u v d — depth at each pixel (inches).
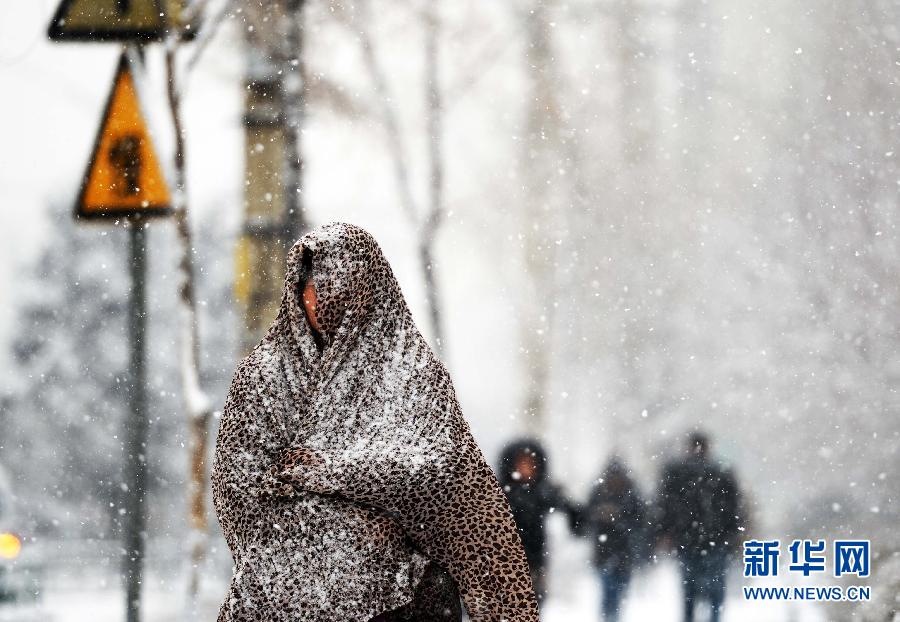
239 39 1622.8
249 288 1579.7
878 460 2165.4
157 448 3782.0
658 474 1390.3
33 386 4537.4
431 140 2657.5
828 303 2289.6
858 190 2333.9
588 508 1358.3
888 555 1316.4
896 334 2253.9
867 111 2393.0
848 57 2439.7
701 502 1330.0
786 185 2434.8
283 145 1612.9
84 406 4488.2
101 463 4343.0
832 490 2114.9
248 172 1603.1
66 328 4670.3
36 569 1467.8
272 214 1592.0
